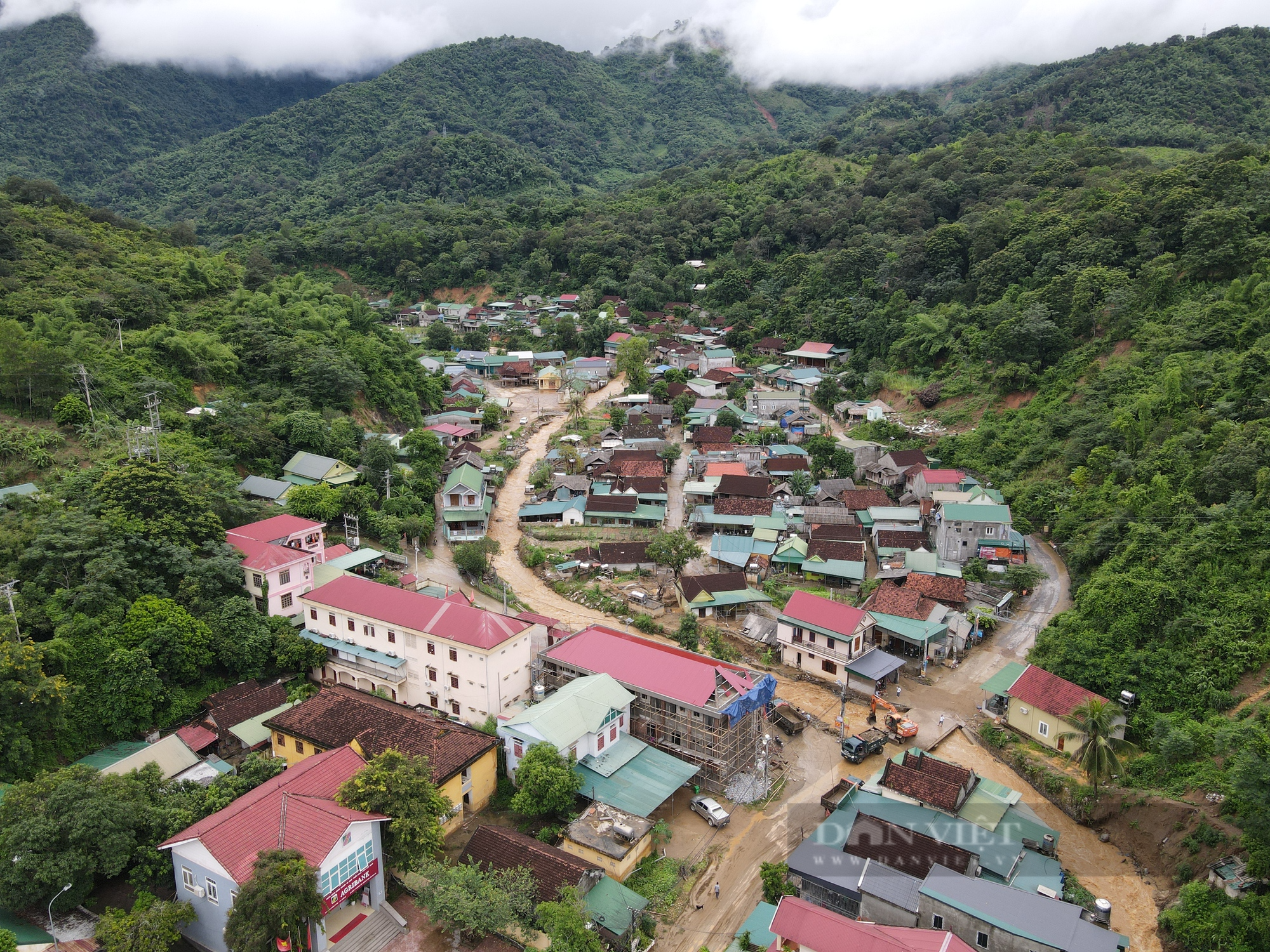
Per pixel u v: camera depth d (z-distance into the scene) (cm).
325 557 6806
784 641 6222
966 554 7575
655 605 6988
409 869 3747
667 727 4891
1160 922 3688
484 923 3303
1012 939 3262
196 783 4072
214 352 9119
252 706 5028
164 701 4959
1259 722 4372
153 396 7694
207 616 5362
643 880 3959
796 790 4759
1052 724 5003
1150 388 8319
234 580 5684
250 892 3022
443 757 4325
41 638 4784
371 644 5444
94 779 3691
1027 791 4747
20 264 9462
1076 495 7756
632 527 8775
